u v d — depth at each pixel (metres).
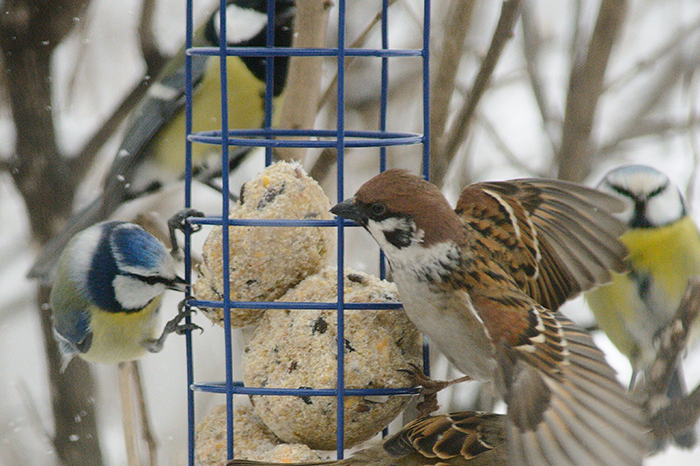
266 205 8.71
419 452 7.72
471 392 11.77
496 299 7.54
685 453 11.48
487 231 8.16
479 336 7.75
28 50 12.41
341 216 8.05
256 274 8.65
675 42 13.02
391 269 8.03
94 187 14.77
